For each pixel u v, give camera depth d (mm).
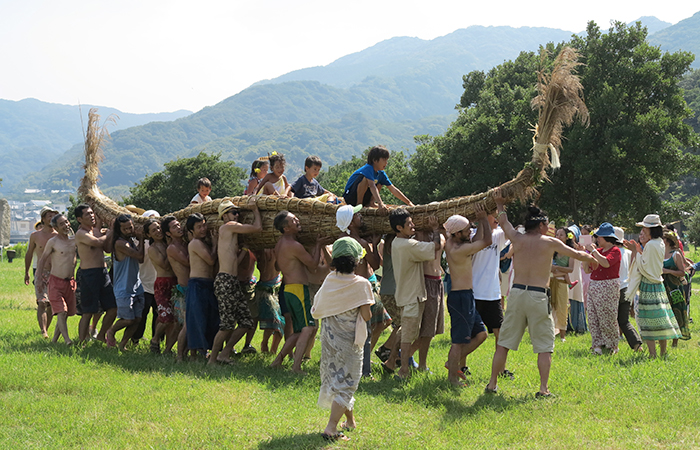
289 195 8680
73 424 5113
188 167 53094
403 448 4684
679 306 9086
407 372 6934
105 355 7820
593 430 5121
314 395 6148
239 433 4973
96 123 10305
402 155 37719
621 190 26922
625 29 28797
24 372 6617
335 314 4953
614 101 26203
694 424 5297
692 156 28344
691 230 37656
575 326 10836
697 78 93062
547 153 6602
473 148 30578
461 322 6641
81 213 8352
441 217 7004
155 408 5578
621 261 9148
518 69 35688
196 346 7457
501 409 5766
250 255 8234
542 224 6266
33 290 18047
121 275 8375
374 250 7258
